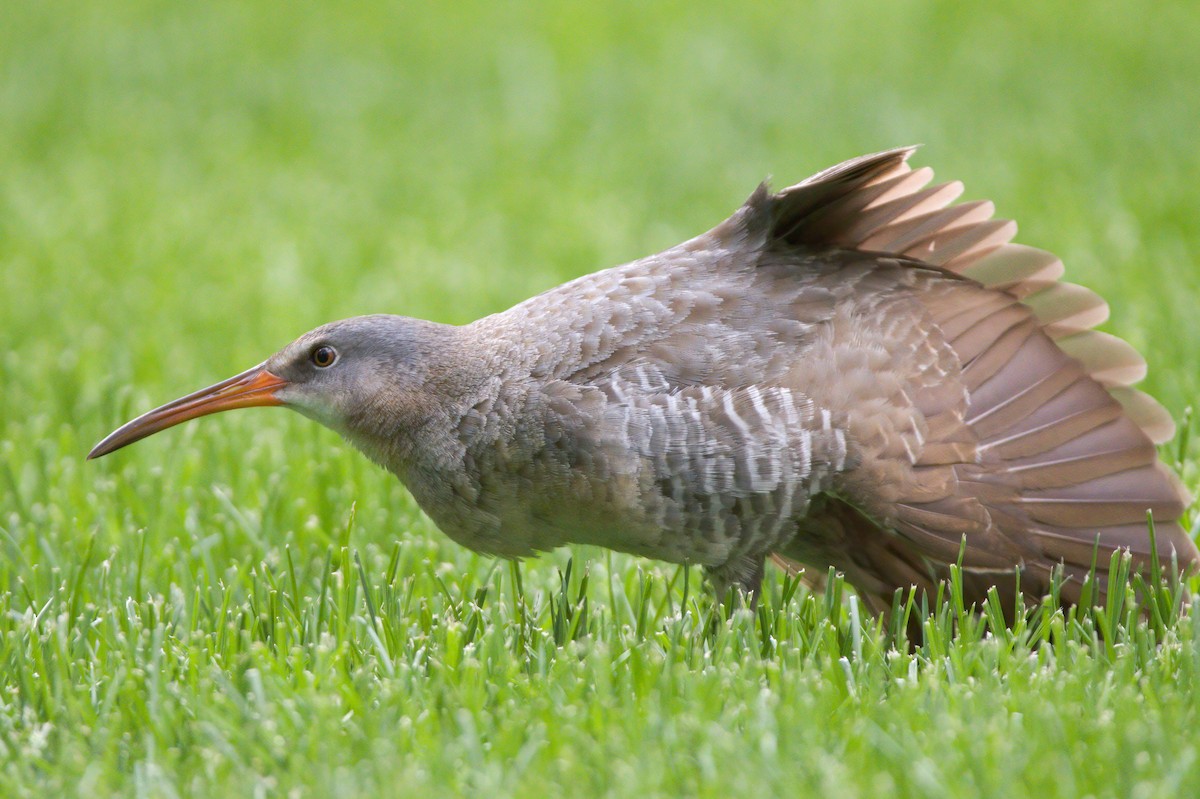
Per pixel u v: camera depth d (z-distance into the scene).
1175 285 14.41
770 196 8.63
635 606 9.27
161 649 8.12
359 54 26.23
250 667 7.99
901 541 8.64
